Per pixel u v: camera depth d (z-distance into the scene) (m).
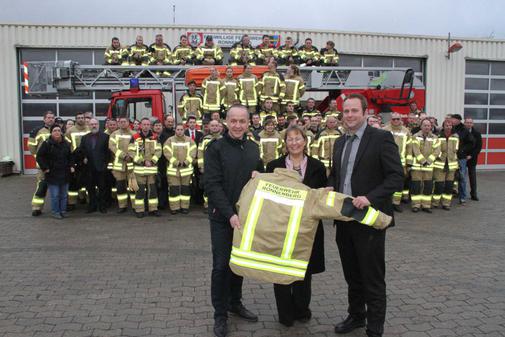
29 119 16.11
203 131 9.98
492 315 4.19
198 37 15.98
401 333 3.83
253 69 10.70
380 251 3.57
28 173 16.17
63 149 8.65
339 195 3.51
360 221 3.38
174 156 9.01
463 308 4.36
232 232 3.94
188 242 6.90
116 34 15.80
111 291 4.81
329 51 13.16
